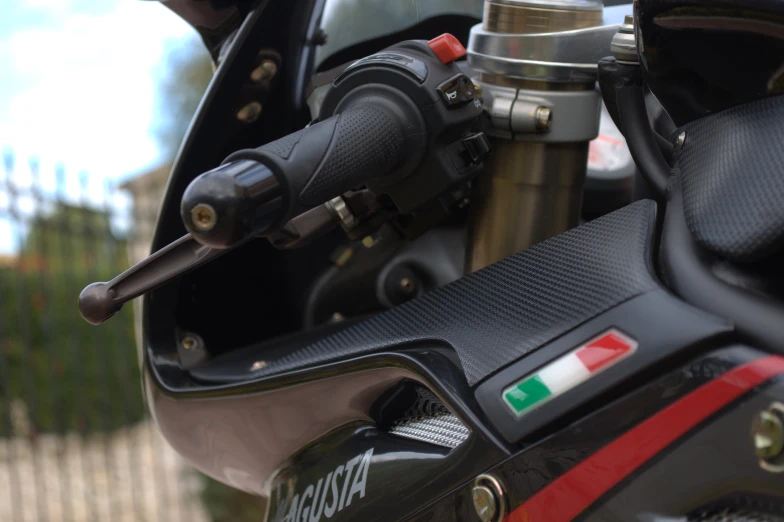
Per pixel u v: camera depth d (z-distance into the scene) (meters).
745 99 0.67
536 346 0.68
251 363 0.98
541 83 0.86
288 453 0.95
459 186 0.84
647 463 0.61
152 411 1.04
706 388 0.59
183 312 1.04
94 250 5.70
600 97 0.90
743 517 0.60
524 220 0.90
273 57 0.96
